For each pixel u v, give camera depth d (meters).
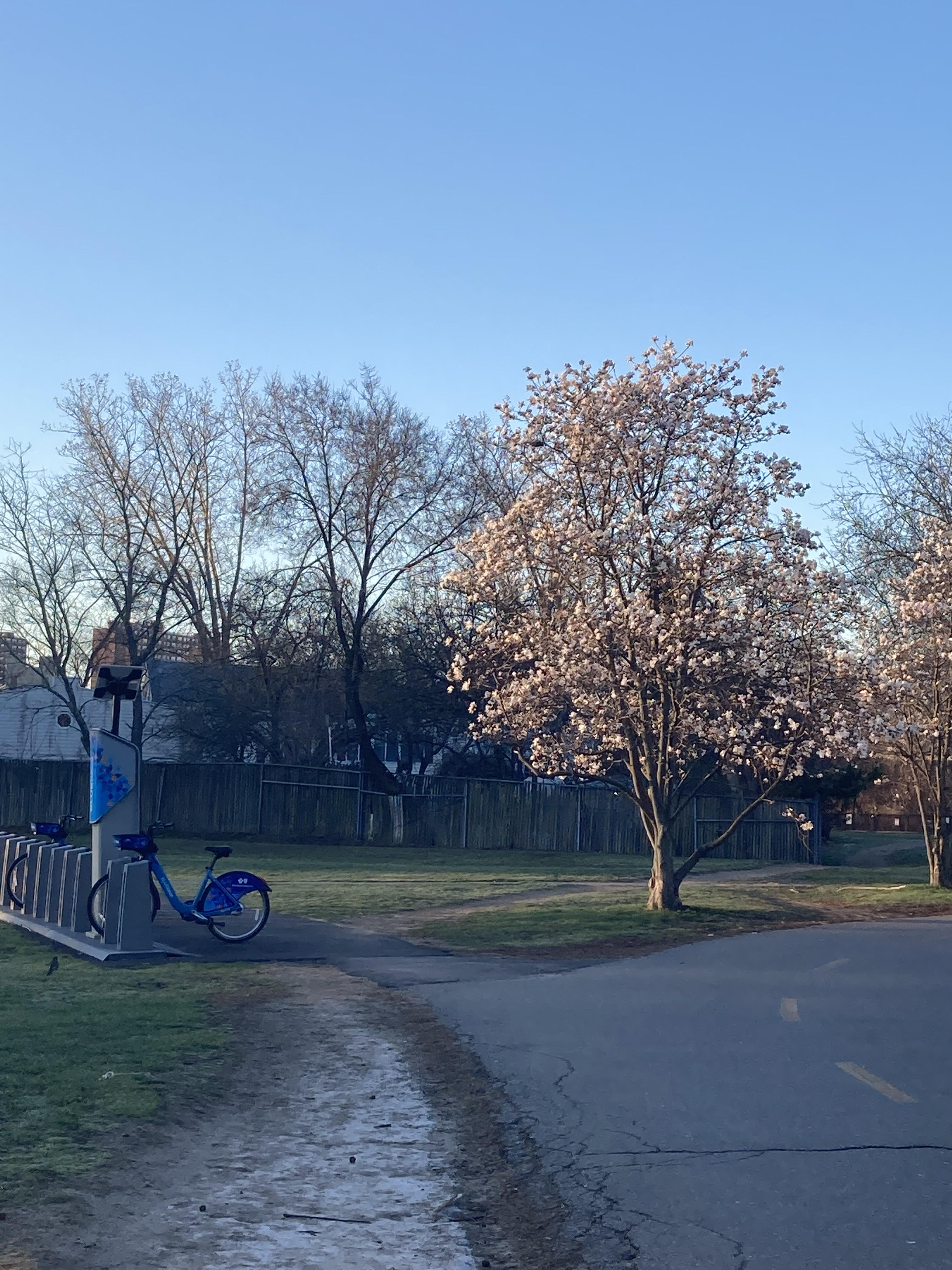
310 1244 5.41
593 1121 7.36
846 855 40.50
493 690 22.64
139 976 12.62
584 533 18.81
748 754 19.84
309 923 17.83
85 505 42.16
